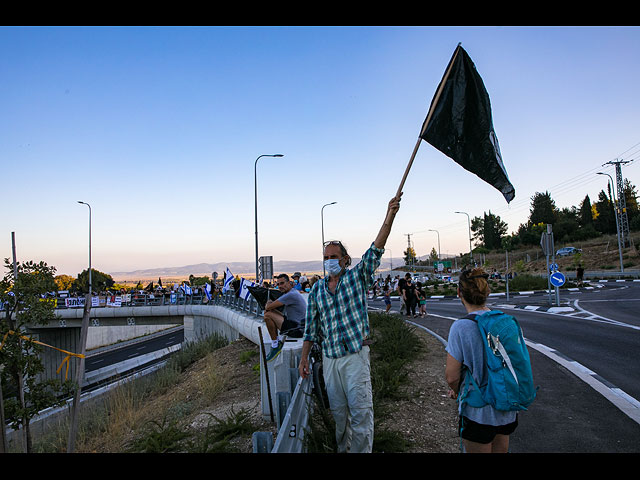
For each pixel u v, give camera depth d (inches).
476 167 149.5
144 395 554.9
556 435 191.8
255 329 595.2
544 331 507.8
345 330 142.9
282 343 259.8
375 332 462.6
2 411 208.8
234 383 426.6
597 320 579.5
